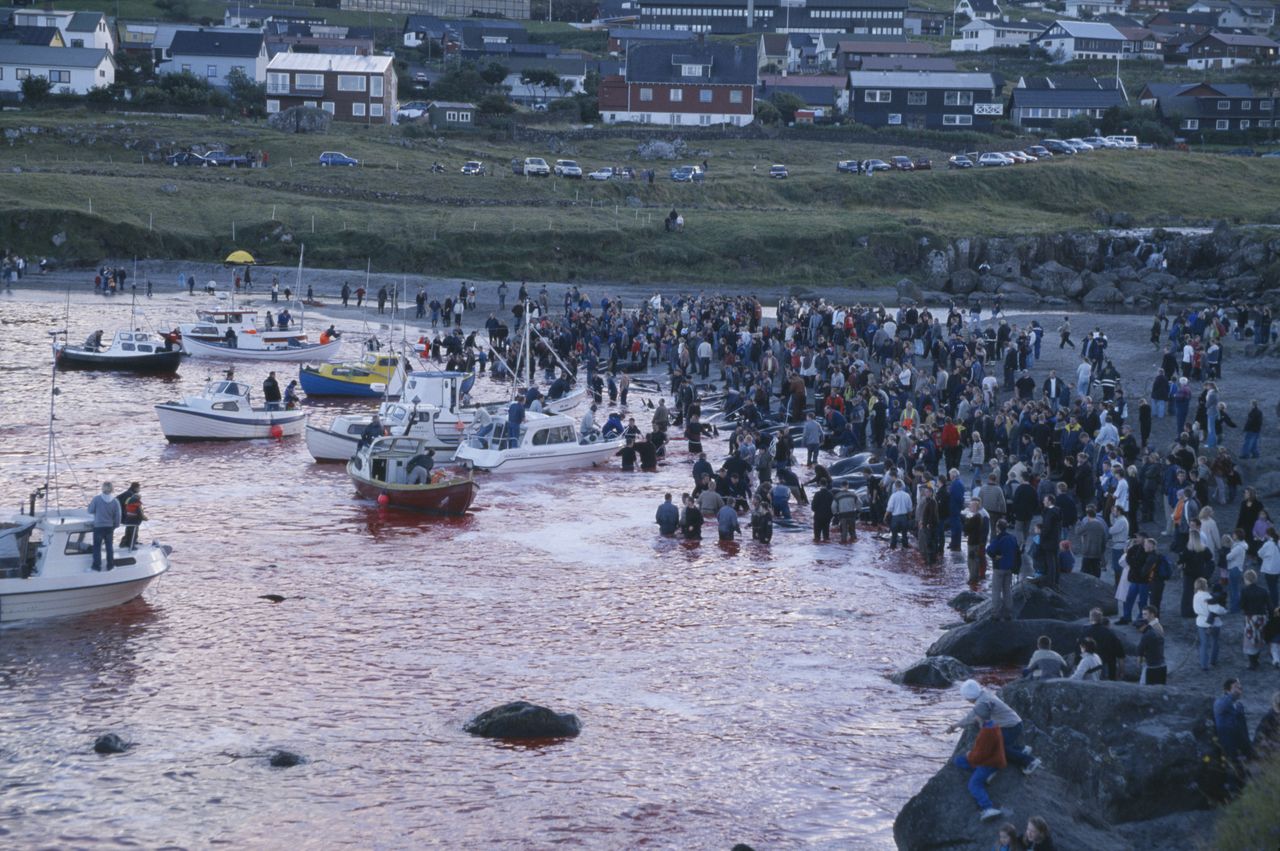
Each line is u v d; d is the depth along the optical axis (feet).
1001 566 119.03
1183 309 386.32
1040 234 457.27
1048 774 79.87
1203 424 183.11
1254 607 104.37
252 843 86.74
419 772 97.25
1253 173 570.46
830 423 211.41
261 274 419.74
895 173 534.37
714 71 643.45
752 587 143.02
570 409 242.99
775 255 448.24
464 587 142.41
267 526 165.89
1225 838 74.74
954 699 111.24
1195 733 83.46
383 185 488.85
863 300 410.93
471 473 178.19
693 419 211.00
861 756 100.42
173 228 440.45
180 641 123.85
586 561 152.97
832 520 166.81
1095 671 95.30
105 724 104.94
